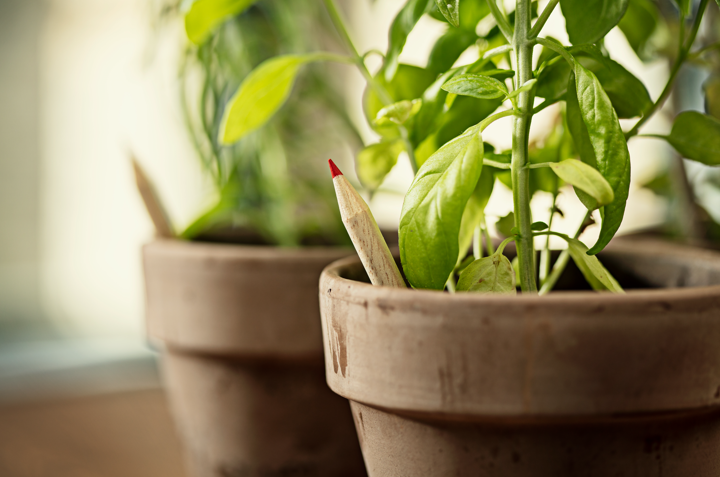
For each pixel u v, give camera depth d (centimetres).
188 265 53
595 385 38
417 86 49
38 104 169
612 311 38
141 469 71
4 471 70
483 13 48
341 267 43
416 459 40
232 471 55
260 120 54
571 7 43
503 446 39
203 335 53
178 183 163
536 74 42
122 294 178
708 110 53
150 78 151
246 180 71
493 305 38
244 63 68
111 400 98
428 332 39
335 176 41
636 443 39
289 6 69
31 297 171
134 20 164
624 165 40
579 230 42
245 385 54
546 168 47
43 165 171
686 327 38
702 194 70
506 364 38
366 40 127
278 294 52
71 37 168
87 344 153
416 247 40
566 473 39
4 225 167
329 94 74
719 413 40
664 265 46
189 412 56
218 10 54
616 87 43
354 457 55
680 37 45
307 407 54
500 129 87
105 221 177
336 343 41
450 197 40
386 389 40
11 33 163
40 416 91
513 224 48
